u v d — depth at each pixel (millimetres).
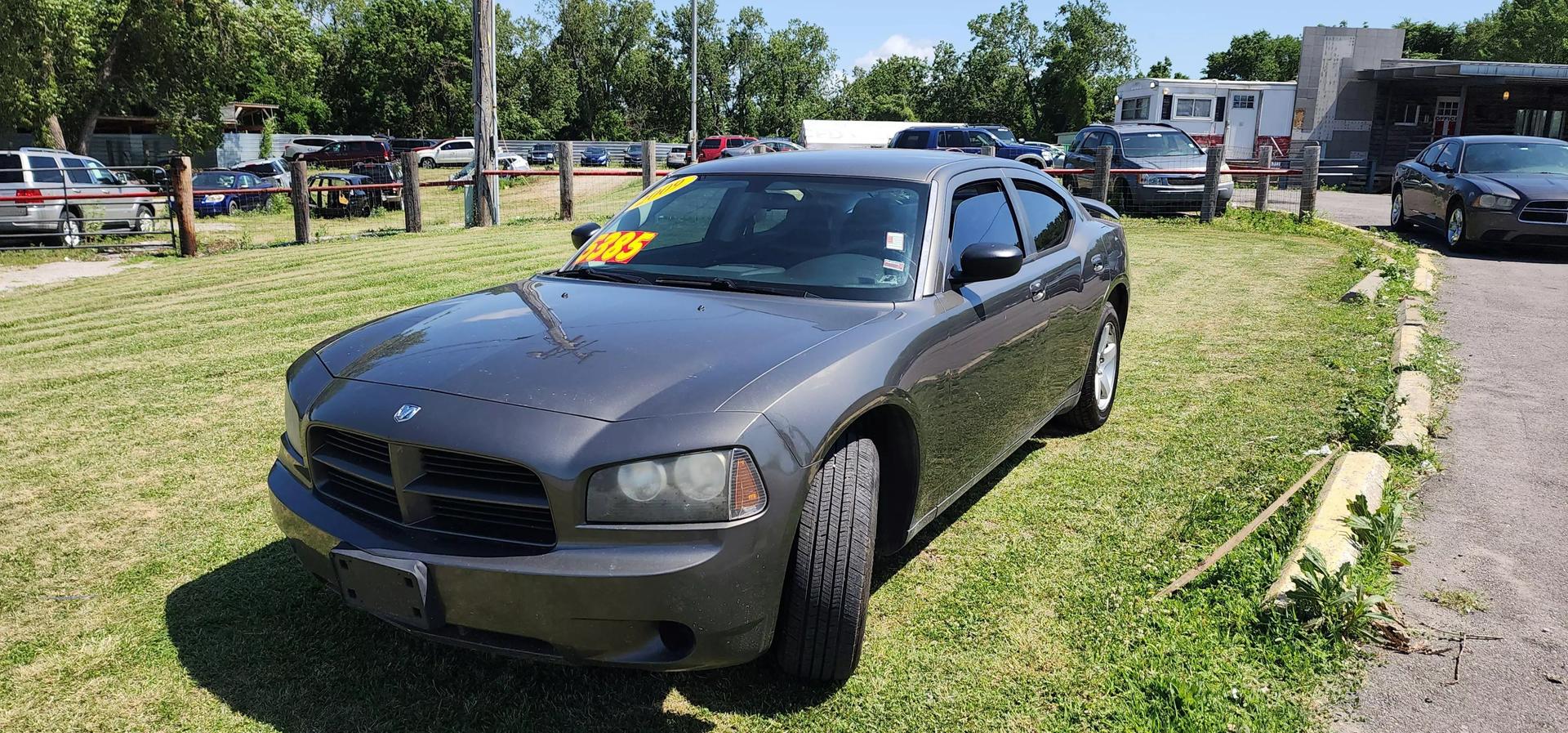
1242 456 4535
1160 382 5859
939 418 3121
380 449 2549
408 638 2982
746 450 2357
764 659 2881
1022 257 3285
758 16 92562
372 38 71250
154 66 34719
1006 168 4266
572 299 3215
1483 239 11602
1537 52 60094
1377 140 31609
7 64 26906
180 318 7984
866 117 101812
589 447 2314
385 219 21734
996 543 3627
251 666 2836
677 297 3172
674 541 2305
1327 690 2660
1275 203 19188
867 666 2814
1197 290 9062
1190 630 2939
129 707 2643
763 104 94312
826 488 2559
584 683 2752
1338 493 3781
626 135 88500
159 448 4770
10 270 11906
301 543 2686
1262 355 6461
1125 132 18031
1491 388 5707
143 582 3355
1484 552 3531
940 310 3189
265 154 47844
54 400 5602
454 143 49469
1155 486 4176
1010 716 2574
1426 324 7238
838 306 3088
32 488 4230
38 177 14883
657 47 91188
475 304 3309
